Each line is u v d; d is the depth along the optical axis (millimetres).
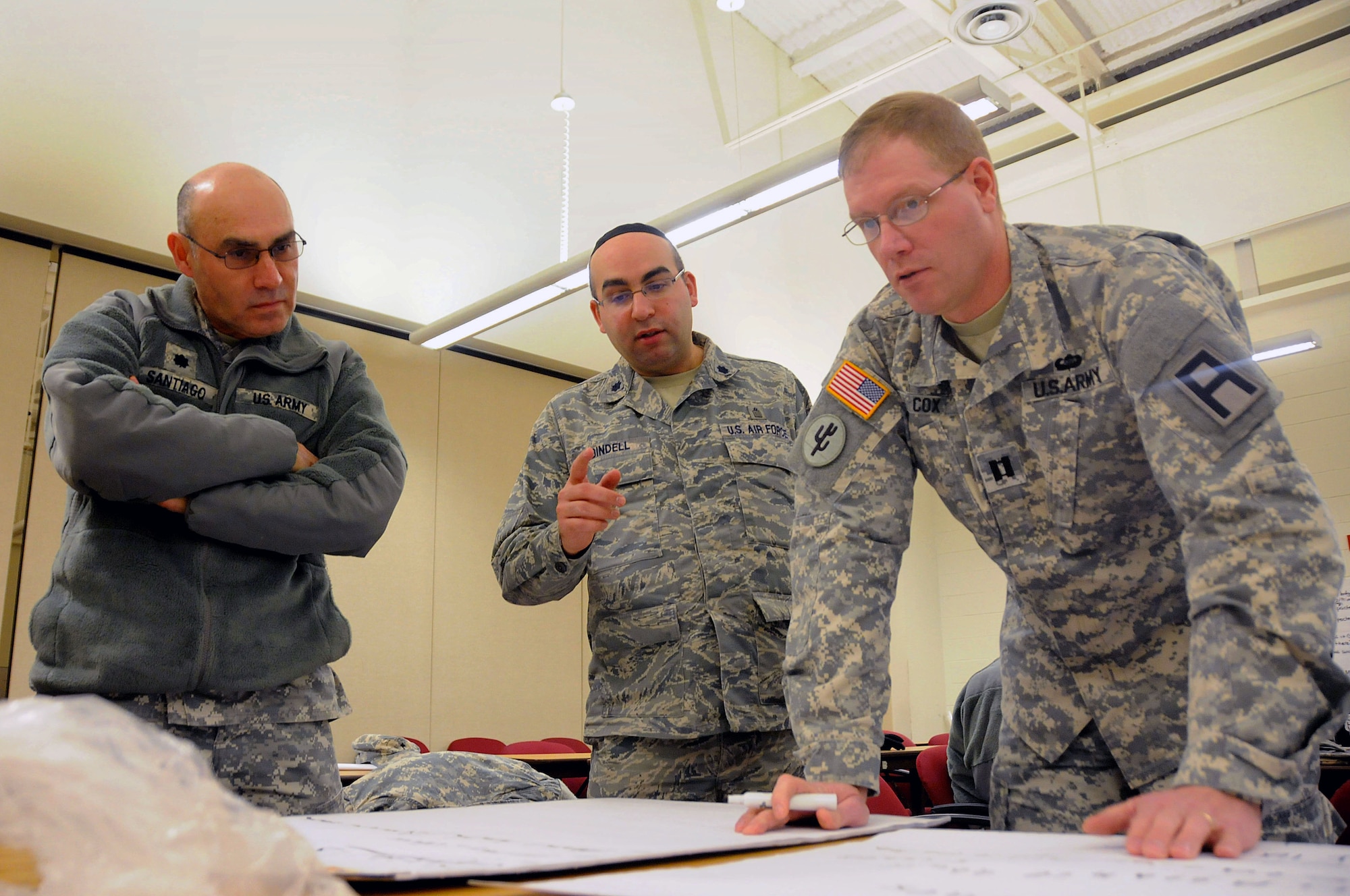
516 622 6324
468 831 864
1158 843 697
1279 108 7195
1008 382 1150
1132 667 1170
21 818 348
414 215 6074
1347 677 794
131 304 1620
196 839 370
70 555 1423
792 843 802
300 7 5656
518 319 6676
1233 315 1116
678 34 7598
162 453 1438
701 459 1859
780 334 7988
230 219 1561
